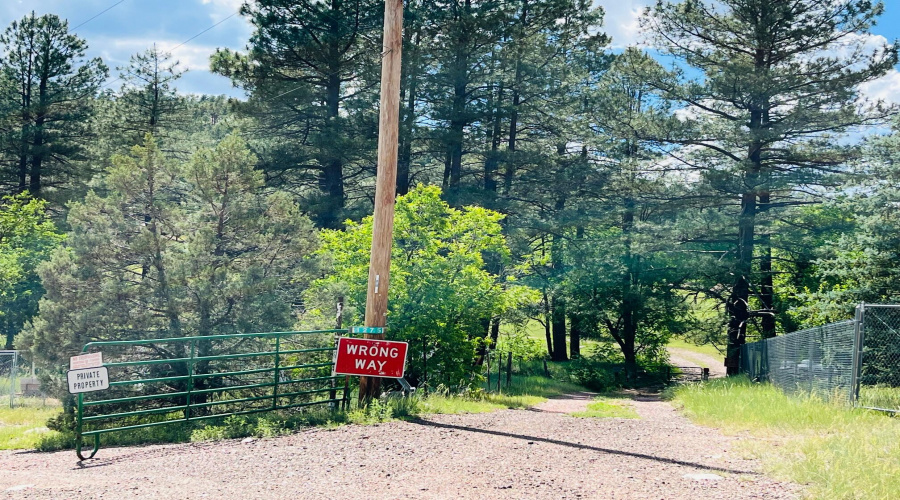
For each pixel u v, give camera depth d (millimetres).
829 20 28750
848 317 21516
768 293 34312
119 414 10531
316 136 32312
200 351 15734
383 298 13008
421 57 33594
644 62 31359
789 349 18297
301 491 6934
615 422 13039
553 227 36156
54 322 15820
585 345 51875
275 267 17891
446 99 35594
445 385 18406
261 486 7195
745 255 32531
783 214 32031
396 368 12586
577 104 36812
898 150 21594
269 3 31797
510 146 38688
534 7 36156
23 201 39031
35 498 6777
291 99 33781
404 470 7777
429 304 18750
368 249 19688
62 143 42312
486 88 37781
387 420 11750
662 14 30828
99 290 16203
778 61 30609
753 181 30094
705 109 31734
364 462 8266
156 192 17312
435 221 20078
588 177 36781
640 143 32656
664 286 35719
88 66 43656
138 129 47594
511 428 11344
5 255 31047
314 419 11656
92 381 9914
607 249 36344
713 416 13133
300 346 16391
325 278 19453
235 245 17828
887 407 11641
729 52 31750
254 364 15961
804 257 32000
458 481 7207
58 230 38844
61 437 11891
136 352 15719
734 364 33375
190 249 16328
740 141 30219
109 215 16641
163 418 14570
